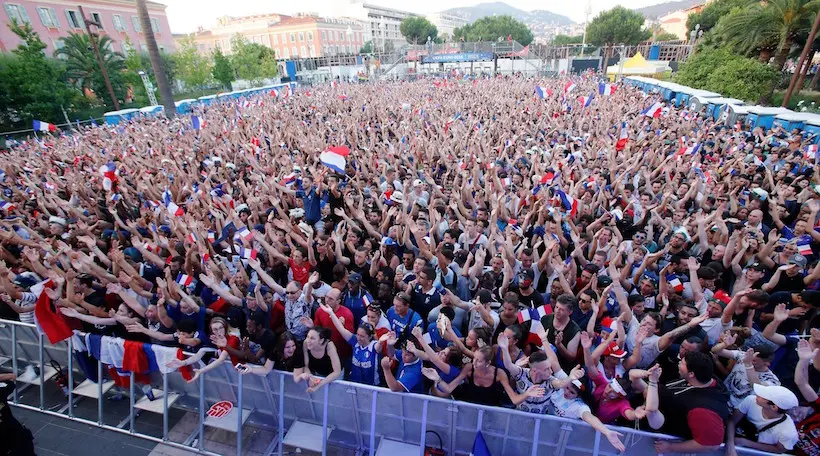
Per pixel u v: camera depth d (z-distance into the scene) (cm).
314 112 2456
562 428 418
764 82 2702
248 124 2130
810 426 396
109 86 3158
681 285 561
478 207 850
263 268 714
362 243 779
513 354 455
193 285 675
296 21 9556
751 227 701
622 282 596
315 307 576
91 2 4900
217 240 816
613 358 456
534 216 832
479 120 1984
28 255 653
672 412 391
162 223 950
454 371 455
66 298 571
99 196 1091
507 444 447
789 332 509
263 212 909
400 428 482
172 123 2420
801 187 932
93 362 592
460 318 569
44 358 631
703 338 461
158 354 526
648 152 1275
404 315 533
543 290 655
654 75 4806
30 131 2878
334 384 480
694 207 905
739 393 420
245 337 530
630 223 823
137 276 641
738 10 2997
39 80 2923
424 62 6181
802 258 583
